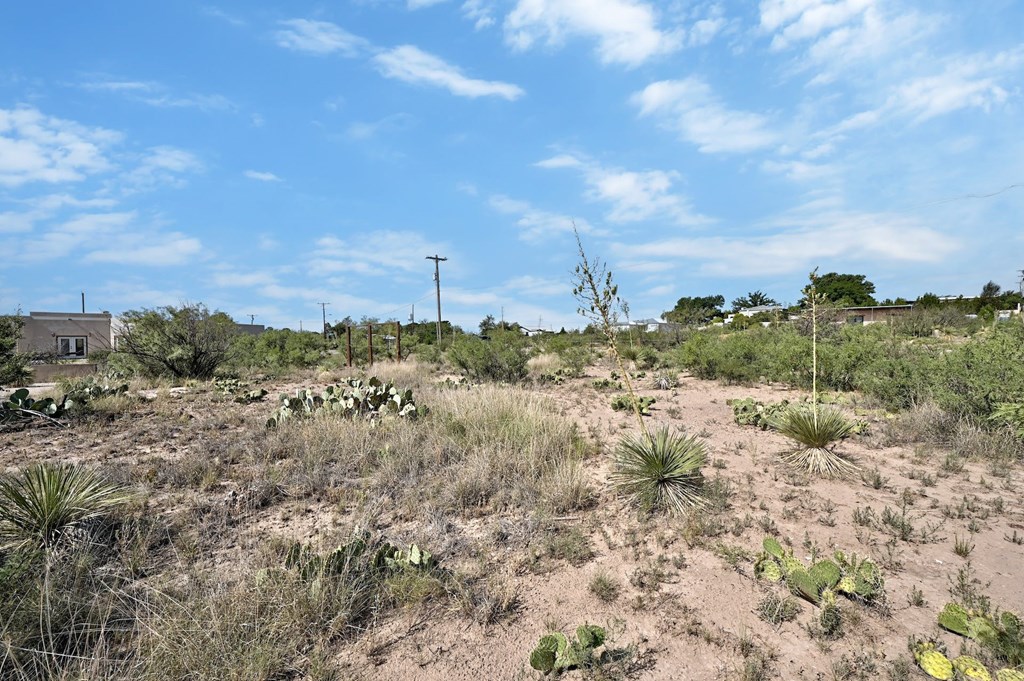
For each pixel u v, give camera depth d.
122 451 7.12
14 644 2.65
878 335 14.78
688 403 11.07
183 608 2.98
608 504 4.88
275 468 5.95
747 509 4.63
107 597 3.24
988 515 4.45
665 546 3.99
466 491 5.14
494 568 3.77
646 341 26.47
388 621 3.15
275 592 3.18
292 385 15.76
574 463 5.73
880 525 4.24
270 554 3.86
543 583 3.56
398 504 5.02
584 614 3.18
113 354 18.23
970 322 24.80
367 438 7.03
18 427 8.83
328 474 5.86
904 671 2.51
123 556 3.81
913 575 3.48
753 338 17.42
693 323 28.98
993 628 2.68
